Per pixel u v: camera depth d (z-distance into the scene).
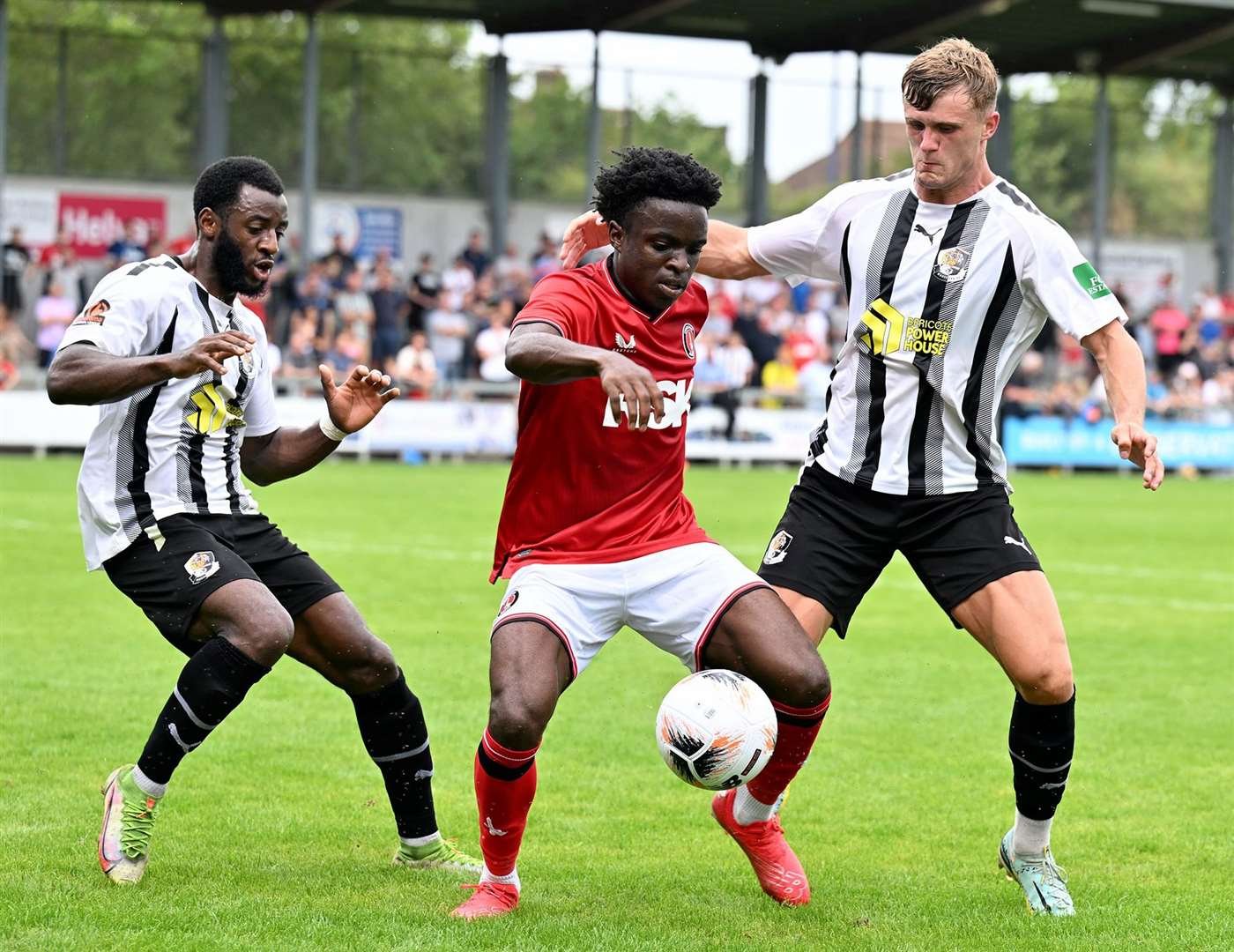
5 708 13.54
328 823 10.41
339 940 7.93
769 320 50.00
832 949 8.02
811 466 9.52
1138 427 8.62
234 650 8.67
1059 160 63.59
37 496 31.92
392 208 56.06
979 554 9.03
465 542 26.78
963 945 8.17
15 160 51.94
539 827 10.59
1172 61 59.12
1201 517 35.38
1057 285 9.01
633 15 53.09
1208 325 56.44
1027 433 50.41
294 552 9.45
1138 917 8.74
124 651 16.41
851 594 9.37
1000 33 55.44
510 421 46.91
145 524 8.98
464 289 50.50
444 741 12.92
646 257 8.52
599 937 8.12
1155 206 64.69
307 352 44.34
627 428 8.71
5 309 44.22
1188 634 19.44
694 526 9.12
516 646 8.41
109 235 52.78
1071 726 8.85
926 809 11.26
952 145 8.81
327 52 55.53
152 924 8.13
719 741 8.21
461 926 8.23
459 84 56.38
